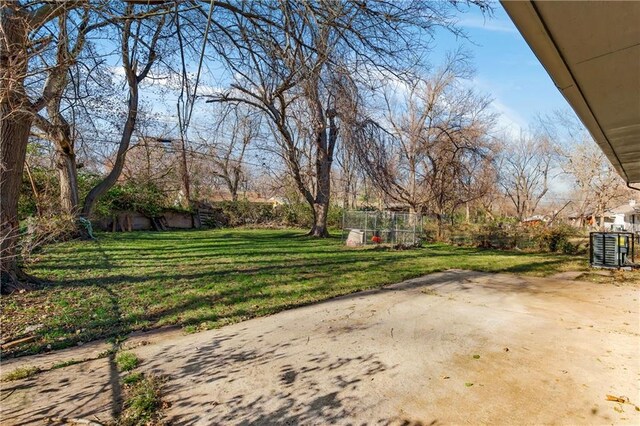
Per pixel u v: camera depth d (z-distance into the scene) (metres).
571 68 1.66
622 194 22.66
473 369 3.34
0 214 5.11
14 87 3.45
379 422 2.49
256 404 2.70
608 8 1.18
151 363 3.38
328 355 3.62
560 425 2.48
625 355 3.70
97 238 13.72
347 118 8.11
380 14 4.11
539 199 32.88
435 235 18.69
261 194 30.11
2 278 5.47
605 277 8.39
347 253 11.95
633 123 2.53
